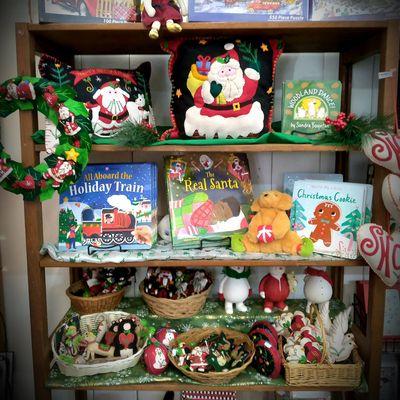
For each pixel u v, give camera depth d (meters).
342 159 1.37
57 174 1.02
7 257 1.46
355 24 1.01
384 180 1.03
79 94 1.07
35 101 1.01
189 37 1.08
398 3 1.02
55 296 1.49
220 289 1.30
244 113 1.06
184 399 1.34
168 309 1.20
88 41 1.14
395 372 1.39
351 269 1.46
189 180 1.19
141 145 1.02
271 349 1.10
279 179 1.42
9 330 1.50
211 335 1.22
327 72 1.36
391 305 1.38
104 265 1.08
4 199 1.43
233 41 1.07
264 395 1.52
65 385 1.09
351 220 1.09
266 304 1.30
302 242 1.10
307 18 1.02
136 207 1.13
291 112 1.09
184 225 1.14
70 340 1.17
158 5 0.99
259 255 1.09
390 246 1.04
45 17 1.01
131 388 1.09
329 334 1.14
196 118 1.07
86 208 1.13
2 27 1.34
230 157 1.23
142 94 1.14
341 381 1.08
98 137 1.08
